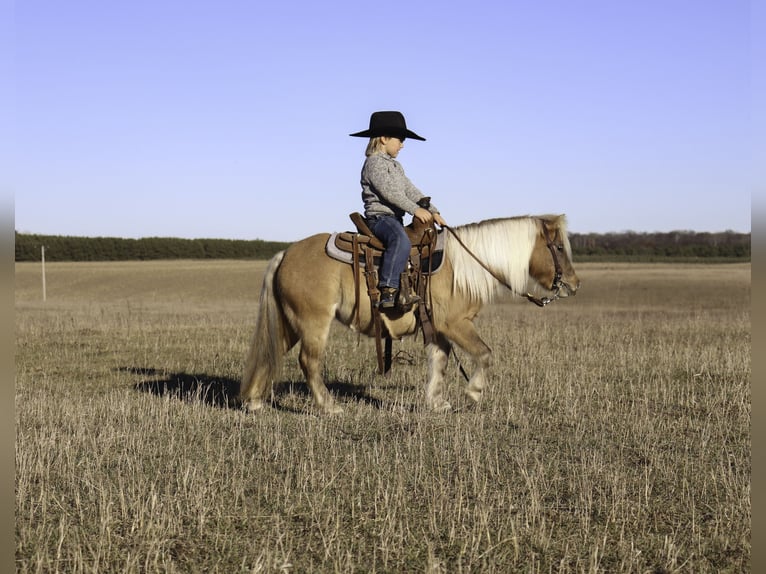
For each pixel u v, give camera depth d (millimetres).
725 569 4172
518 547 4398
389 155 7402
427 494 5242
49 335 14945
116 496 5230
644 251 60156
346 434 6871
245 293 32875
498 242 7477
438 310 7340
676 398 8727
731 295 29188
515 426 7238
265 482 5535
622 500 5039
